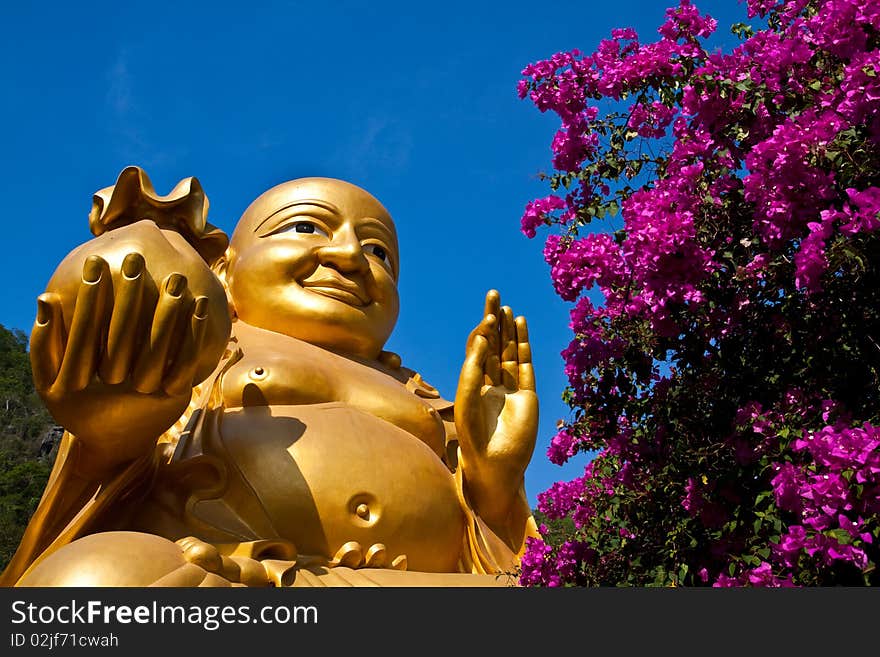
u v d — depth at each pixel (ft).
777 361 20.15
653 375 22.38
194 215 26.76
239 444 26.78
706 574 19.33
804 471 16.78
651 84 21.90
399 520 26.91
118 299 21.08
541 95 23.63
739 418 19.31
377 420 29.30
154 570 19.85
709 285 19.97
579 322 22.35
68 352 21.24
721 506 19.65
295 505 26.00
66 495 24.49
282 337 32.12
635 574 20.35
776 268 19.02
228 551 23.76
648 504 20.80
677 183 20.16
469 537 29.37
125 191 25.90
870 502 15.48
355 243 33.12
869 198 16.65
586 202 23.26
